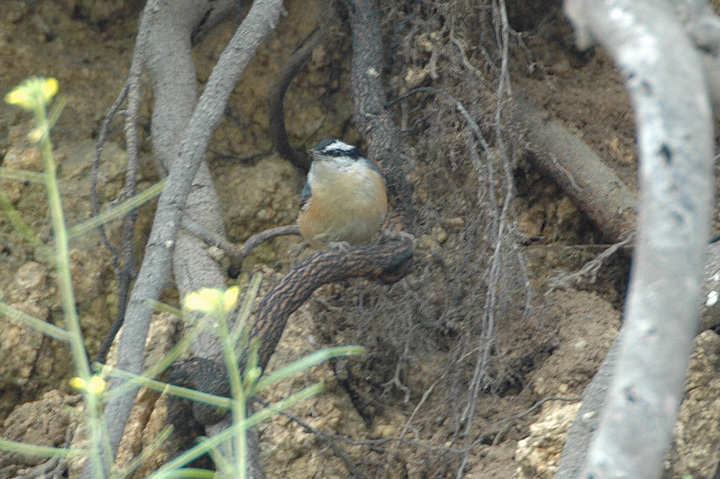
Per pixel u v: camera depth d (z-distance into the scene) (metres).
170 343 10.26
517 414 9.69
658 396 1.93
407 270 9.99
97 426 3.93
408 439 10.27
